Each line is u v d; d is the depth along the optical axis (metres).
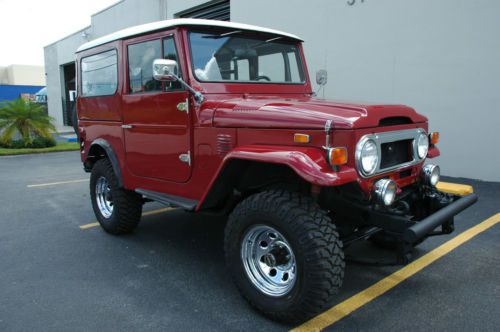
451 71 6.68
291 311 2.67
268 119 2.88
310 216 2.60
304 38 8.63
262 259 2.93
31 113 14.05
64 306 3.06
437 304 3.02
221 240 4.45
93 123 4.65
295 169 2.54
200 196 3.45
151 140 3.79
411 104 7.21
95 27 17.64
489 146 6.45
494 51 6.19
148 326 2.79
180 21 3.36
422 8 6.84
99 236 4.64
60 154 12.72
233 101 3.28
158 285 3.40
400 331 2.69
